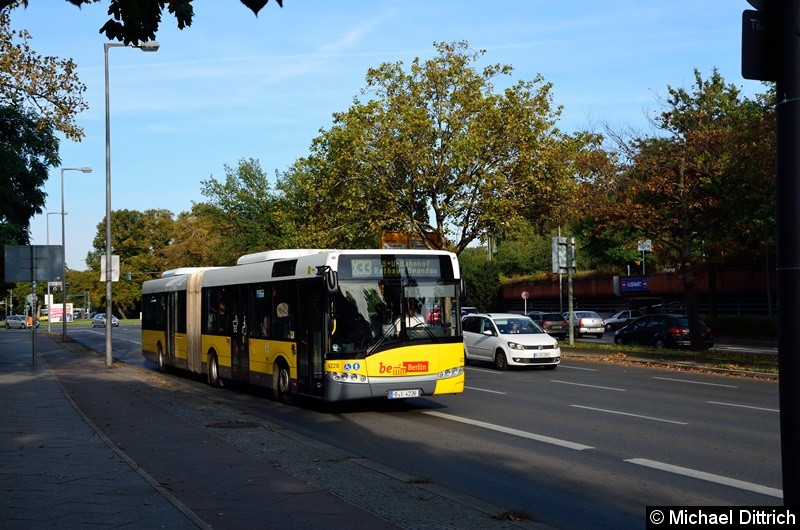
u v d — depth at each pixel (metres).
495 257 79.25
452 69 31.03
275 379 16.28
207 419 13.23
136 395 17.11
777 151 4.20
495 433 12.02
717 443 10.88
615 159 27.25
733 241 31.30
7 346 42.44
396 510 7.04
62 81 20.14
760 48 4.29
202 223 94.25
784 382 4.09
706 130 25.47
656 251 30.16
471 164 30.92
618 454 10.13
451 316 14.59
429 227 33.72
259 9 4.49
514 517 6.80
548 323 44.25
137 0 5.56
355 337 13.87
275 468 8.93
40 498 7.30
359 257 14.16
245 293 17.97
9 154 28.36
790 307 4.07
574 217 30.31
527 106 31.22
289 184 51.38
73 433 11.28
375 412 14.70
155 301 25.80
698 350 27.66
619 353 28.52
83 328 78.56
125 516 6.66
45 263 27.30
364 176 31.84
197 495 7.57
